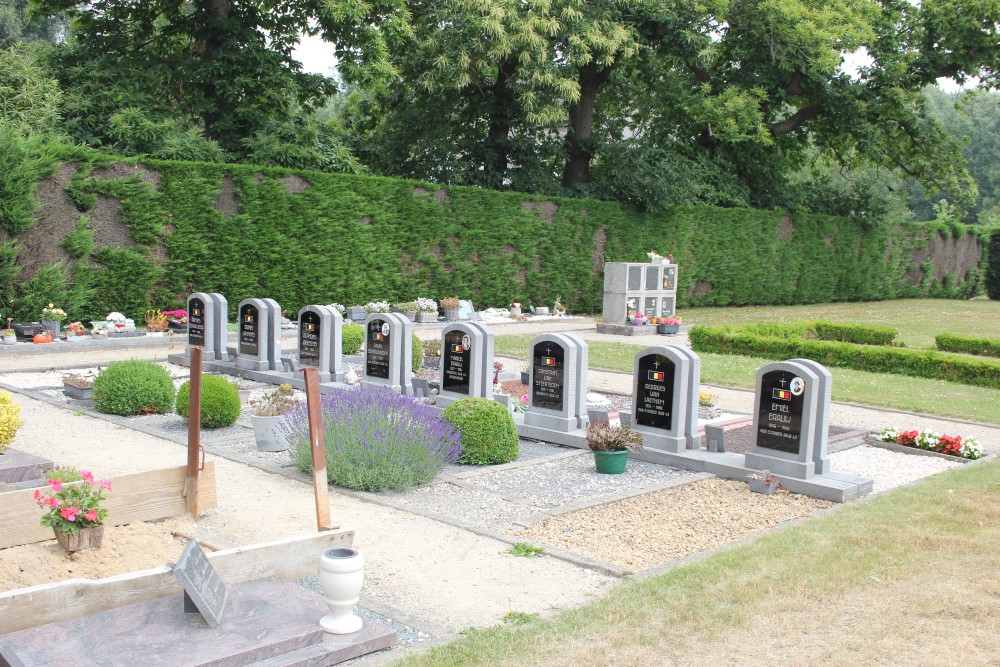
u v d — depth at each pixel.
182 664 4.64
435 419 10.70
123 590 5.42
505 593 6.44
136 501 7.68
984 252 55.44
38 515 6.81
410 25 32.12
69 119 24.98
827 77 37.41
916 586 6.51
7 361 18.06
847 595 6.30
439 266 30.16
